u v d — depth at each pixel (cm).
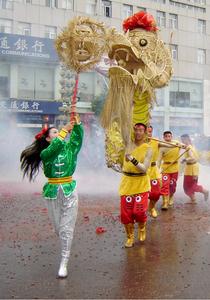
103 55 606
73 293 392
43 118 2428
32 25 2689
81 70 531
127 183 557
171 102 3152
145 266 473
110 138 653
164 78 719
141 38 708
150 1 3102
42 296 384
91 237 600
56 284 415
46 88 2698
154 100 703
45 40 2608
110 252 528
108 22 2930
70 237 446
